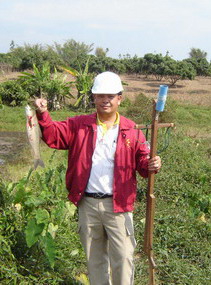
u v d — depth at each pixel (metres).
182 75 51.06
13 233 3.71
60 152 11.03
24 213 4.12
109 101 3.10
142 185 6.71
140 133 3.27
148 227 3.31
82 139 3.19
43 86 25.28
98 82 3.10
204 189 7.08
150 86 49.16
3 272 3.39
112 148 3.16
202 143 13.41
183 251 4.72
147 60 60.31
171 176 7.23
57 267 3.87
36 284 3.45
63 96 26.52
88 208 3.23
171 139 9.69
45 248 3.46
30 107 3.08
